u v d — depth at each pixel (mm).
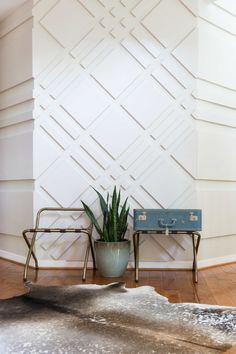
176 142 3148
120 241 2893
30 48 3188
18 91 3391
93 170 3152
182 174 3160
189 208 3135
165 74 3148
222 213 3371
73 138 3156
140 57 3141
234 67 3463
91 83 3154
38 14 3170
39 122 3174
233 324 1826
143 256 3137
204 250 3232
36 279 2750
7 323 1826
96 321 1851
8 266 3238
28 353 1502
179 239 3139
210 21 3268
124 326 1787
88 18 3154
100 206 3109
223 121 3377
